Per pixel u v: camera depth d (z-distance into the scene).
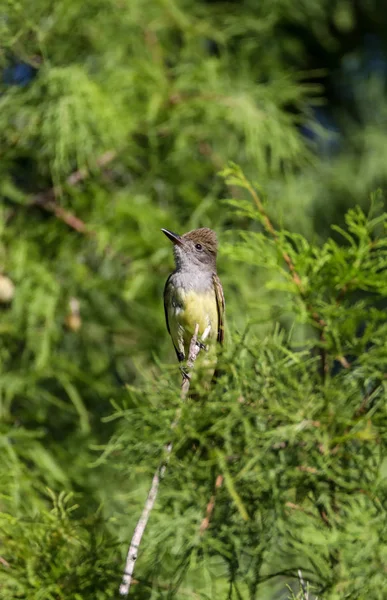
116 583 6.27
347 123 14.12
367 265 6.41
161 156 11.85
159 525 5.83
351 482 5.68
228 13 13.13
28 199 11.21
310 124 12.79
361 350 5.97
